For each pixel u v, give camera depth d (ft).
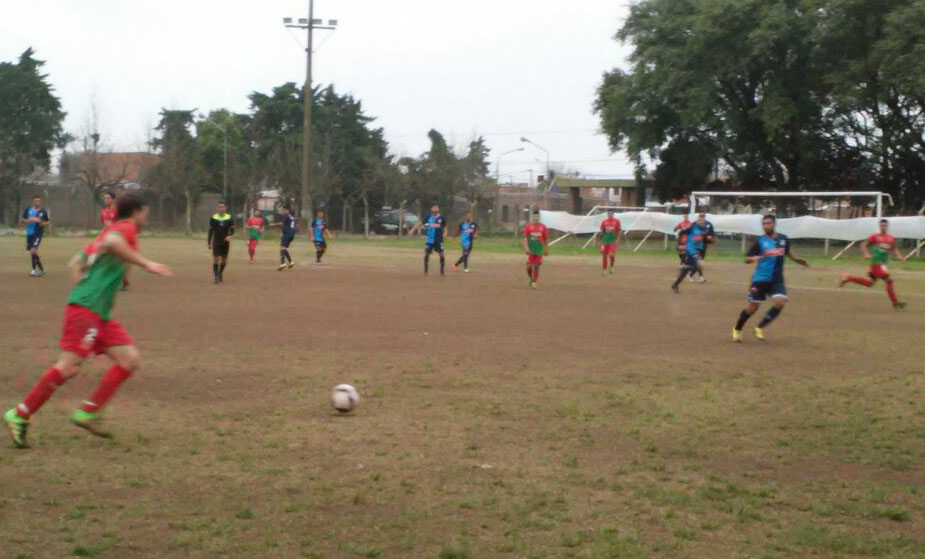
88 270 25.00
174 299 63.05
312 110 238.27
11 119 211.61
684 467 23.93
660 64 173.17
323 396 31.71
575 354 41.70
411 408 30.07
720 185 203.82
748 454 25.32
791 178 190.19
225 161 214.90
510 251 152.15
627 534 18.92
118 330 25.49
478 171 230.27
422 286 77.56
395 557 17.46
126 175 225.56
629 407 30.76
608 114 188.24
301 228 181.57
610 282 86.12
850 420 29.43
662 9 175.94
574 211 234.38
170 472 22.49
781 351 43.78
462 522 19.43
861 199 158.30
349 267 102.22
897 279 98.27
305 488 21.49
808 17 156.15
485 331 48.93
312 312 56.39
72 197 203.10
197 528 18.69
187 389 32.45
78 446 24.64
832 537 18.98
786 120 164.25
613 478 22.81
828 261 131.95
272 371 36.09
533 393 32.78
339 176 218.18
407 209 226.38
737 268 111.86
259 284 76.69
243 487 21.47
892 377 37.09
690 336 48.49
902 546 18.62
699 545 18.42
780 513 20.53
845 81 157.89
